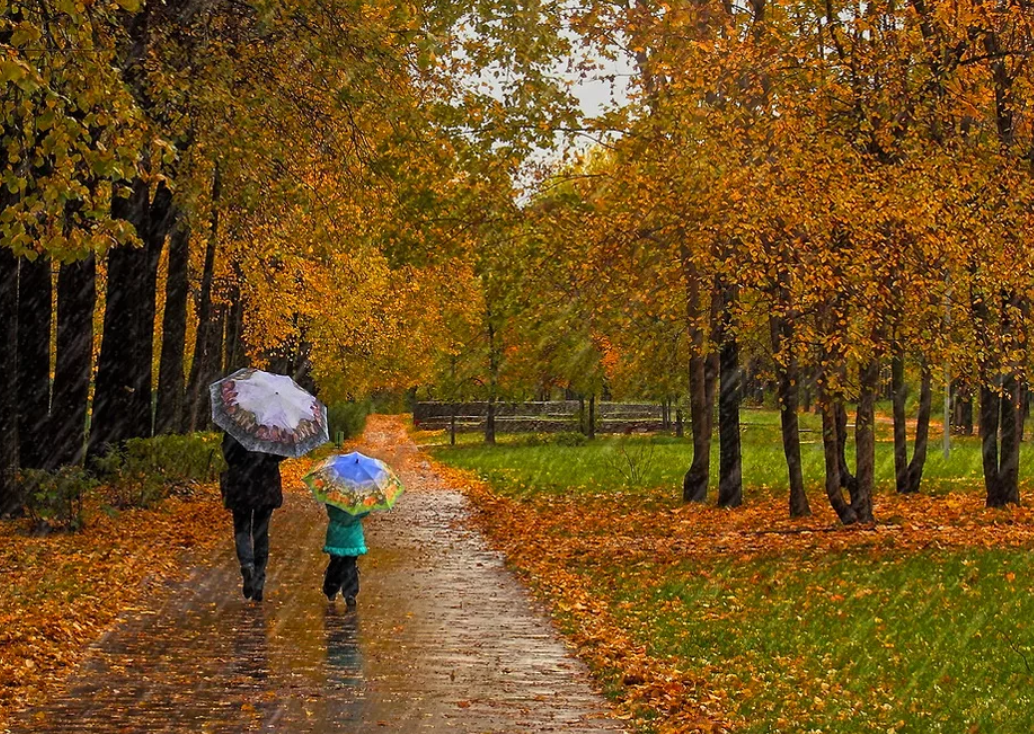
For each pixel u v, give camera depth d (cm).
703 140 2194
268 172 2056
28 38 993
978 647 1246
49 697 935
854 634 1309
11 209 1062
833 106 2181
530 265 2670
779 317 2195
